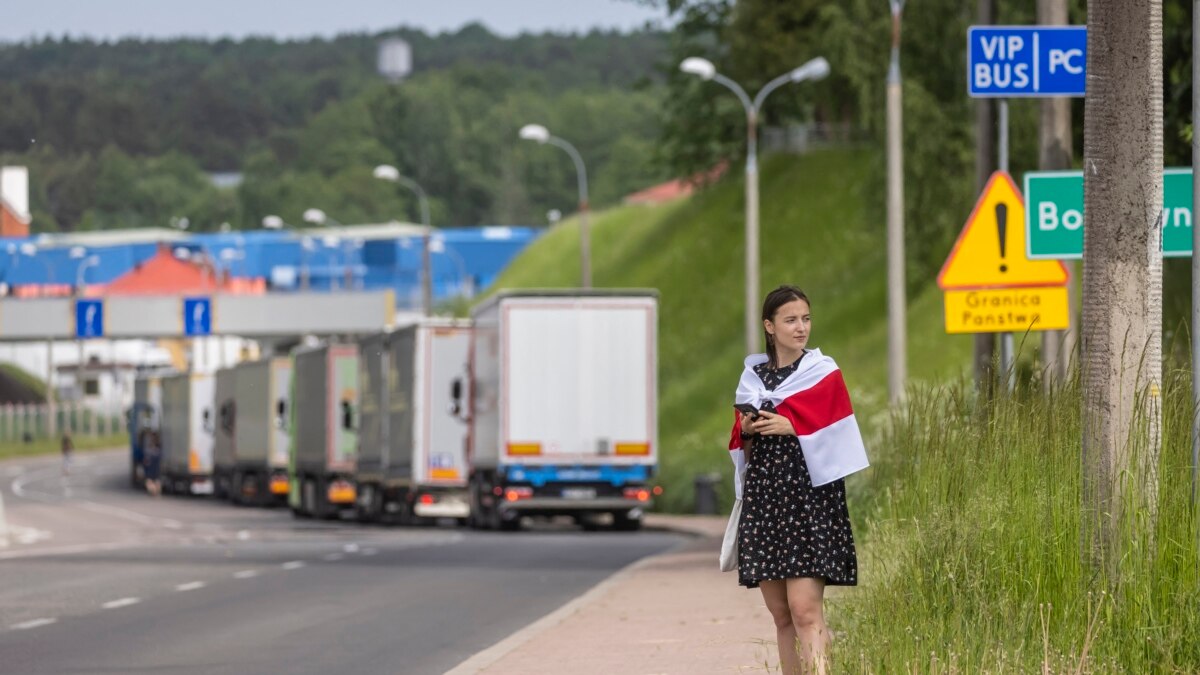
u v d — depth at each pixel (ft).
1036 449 80.23
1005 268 133.49
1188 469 76.07
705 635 113.60
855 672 69.10
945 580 78.13
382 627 131.75
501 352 279.69
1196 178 81.66
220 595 161.48
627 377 281.95
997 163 170.91
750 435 66.44
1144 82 78.84
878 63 343.05
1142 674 69.72
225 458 479.41
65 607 150.10
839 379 66.39
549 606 148.66
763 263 560.20
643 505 281.13
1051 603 75.25
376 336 336.49
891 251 223.92
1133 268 78.84
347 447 358.84
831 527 66.03
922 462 96.53
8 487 596.29
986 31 130.52
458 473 309.42
